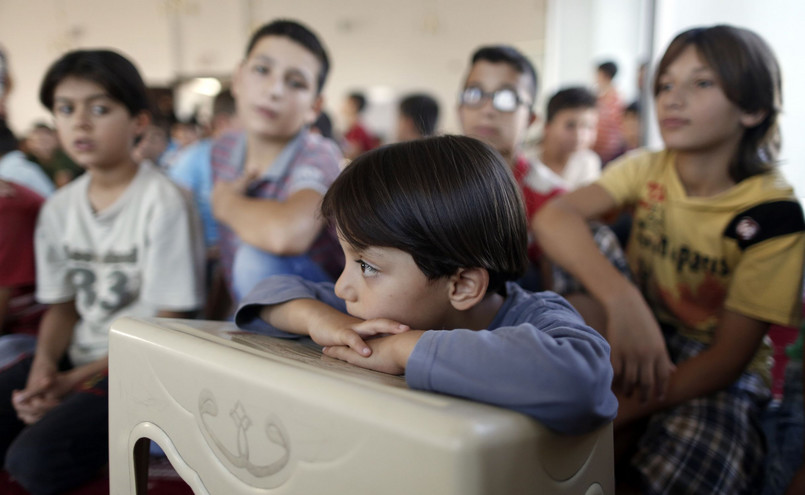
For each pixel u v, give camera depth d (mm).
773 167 895
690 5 1394
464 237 525
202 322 674
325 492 407
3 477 992
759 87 844
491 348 415
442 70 4711
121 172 1120
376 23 4785
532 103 1348
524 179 1353
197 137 2945
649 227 1012
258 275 1062
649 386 810
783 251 828
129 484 611
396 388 414
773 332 1015
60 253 1148
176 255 1086
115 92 1062
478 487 348
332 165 1215
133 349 586
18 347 1162
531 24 4371
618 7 4219
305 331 617
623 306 822
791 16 1154
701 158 907
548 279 1122
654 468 833
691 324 970
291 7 4762
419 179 520
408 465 361
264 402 447
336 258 1205
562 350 414
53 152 2658
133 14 4441
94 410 941
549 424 398
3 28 4344
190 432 521
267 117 1159
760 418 991
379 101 4883
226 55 4559
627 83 4035
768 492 856
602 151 3164
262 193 1200
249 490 464
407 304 534
